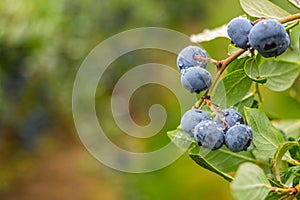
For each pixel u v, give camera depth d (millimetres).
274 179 1129
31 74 6715
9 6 5781
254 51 1188
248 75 1156
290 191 1053
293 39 1387
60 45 6223
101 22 6406
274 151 1169
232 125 1158
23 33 5809
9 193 7281
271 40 1062
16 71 6695
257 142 1167
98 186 6879
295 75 1391
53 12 5840
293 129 1581
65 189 7145
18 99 7023
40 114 7344
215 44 4559
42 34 5812
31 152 7566
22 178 7441
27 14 5793
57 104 7309
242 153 1381
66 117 7578
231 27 1122
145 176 5758
